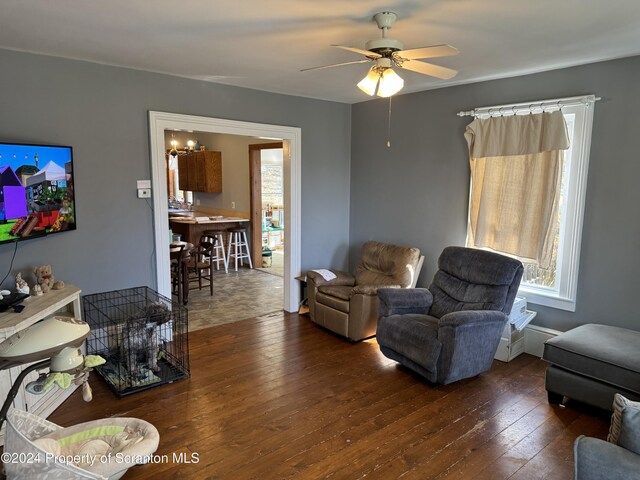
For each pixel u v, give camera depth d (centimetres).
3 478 196
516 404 303
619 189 331
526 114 373
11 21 255
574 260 358
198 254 589
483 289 354
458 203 435
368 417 285
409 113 471
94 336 370
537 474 231
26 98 322
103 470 150
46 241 338
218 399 306
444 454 247
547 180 359
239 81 414
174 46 304
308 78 400
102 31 273
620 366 264
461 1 220
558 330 374
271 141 679
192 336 430
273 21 253
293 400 306
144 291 397
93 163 359
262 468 234
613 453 156
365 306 404
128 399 304
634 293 330
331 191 532
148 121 383
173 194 998
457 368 314
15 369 250
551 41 286
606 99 332
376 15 240
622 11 233
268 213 933
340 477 227
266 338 427
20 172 295
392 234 504
